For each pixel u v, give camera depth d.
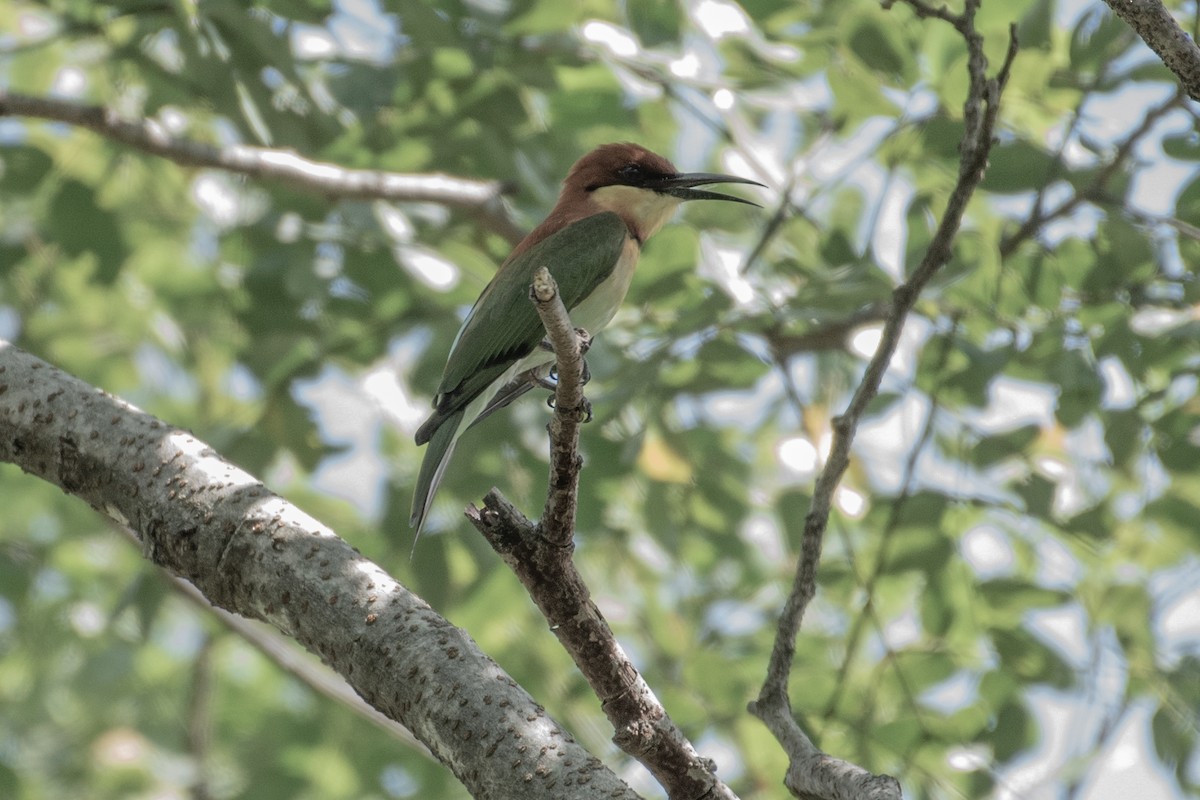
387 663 5.27
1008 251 10.66
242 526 5.69
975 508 11.27
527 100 12.47
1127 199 10.64
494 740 5.03
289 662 12.70
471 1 11.71
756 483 13.85
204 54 10.98
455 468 11.71
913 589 11.72
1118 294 10.44
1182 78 6.32
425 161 12.61
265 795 14.80
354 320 12.54
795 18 11.77
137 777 14.65
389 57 12.13
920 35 11.06
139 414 6.21
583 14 12.40
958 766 10.20
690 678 11.80
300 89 11.49
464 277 12.21
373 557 12.94
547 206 12.68
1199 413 10.42
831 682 10.84
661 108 13.62
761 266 12.85
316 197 12.79
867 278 10.08
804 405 12.10
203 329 14.52
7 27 13.72
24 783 14.73
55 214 12.87
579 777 4.93
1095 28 10.34
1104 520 10.62
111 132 10.95
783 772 11.52
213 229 14.56
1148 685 10.65
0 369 6.38
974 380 10.88
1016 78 10.63
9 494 15.68
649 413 11.40
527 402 12.02
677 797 5.88
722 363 11.20
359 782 14.82
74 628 15.13
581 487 11.82
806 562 7.41
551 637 13.89
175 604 16.03
